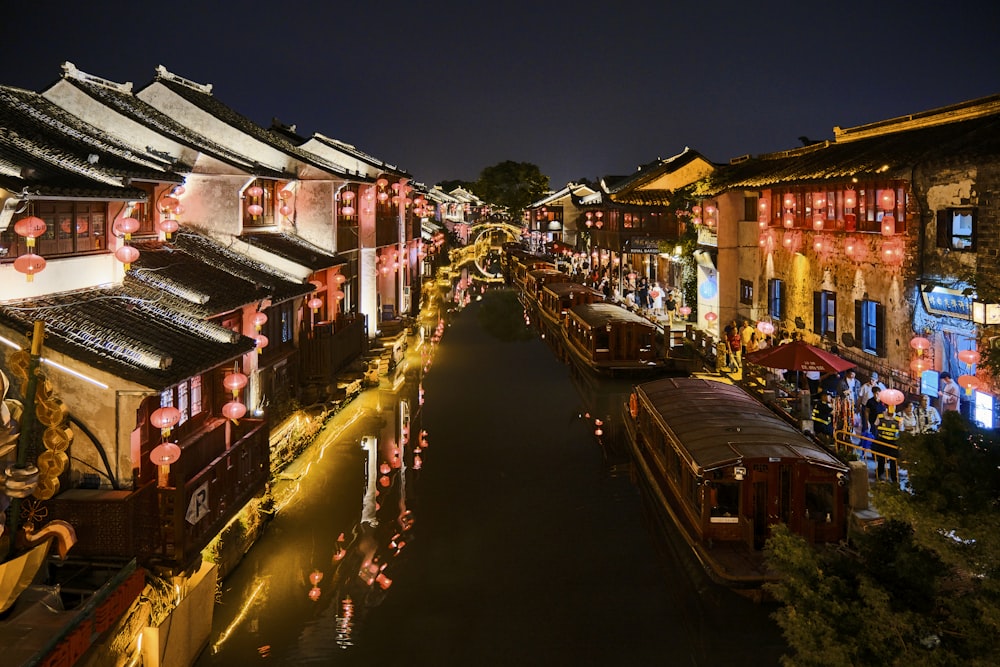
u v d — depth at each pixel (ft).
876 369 68.13
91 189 39.06
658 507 56.34
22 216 37.09
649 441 62.54
